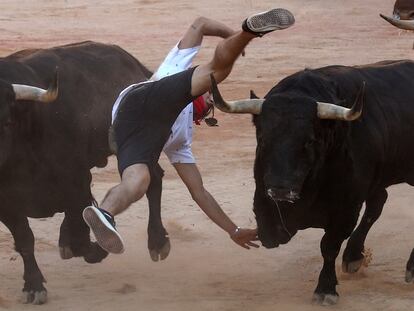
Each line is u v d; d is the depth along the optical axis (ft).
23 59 64.13
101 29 189.26
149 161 53.57
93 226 50.01
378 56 158.10
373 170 58.59
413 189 86.43
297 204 56.13
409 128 62.08
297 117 52.95
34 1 223.92
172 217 79.00
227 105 53.72
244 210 80.84
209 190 86.58
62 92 63.00
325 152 54.54
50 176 61.00
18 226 59.47
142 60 157.07
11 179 58.85
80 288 62.13
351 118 52.80
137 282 63.52
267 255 69.46
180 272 65.98
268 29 50.75
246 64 150.30
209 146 102.37
